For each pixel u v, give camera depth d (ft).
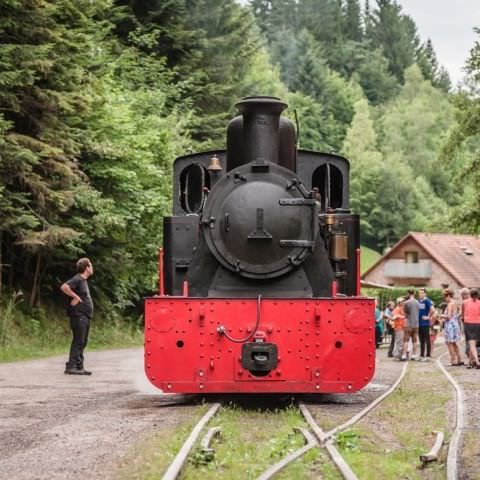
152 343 35.35
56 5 71.92
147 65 124.47
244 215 36.45
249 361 35.04
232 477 22.38
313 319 35.42
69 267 89.10
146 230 95.35
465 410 36.04
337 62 449.89
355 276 38.60
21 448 26.32
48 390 42.83
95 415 33.24
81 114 77.87
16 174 69.82
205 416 31.01
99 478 22.20
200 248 37.19
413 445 27.91
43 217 74.74
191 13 139.64
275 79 290.76
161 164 102.73
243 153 38.93
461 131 120.06
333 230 38.58
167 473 21.57
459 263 229.86
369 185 325.42
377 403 37.14
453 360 70.64
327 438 27.20
